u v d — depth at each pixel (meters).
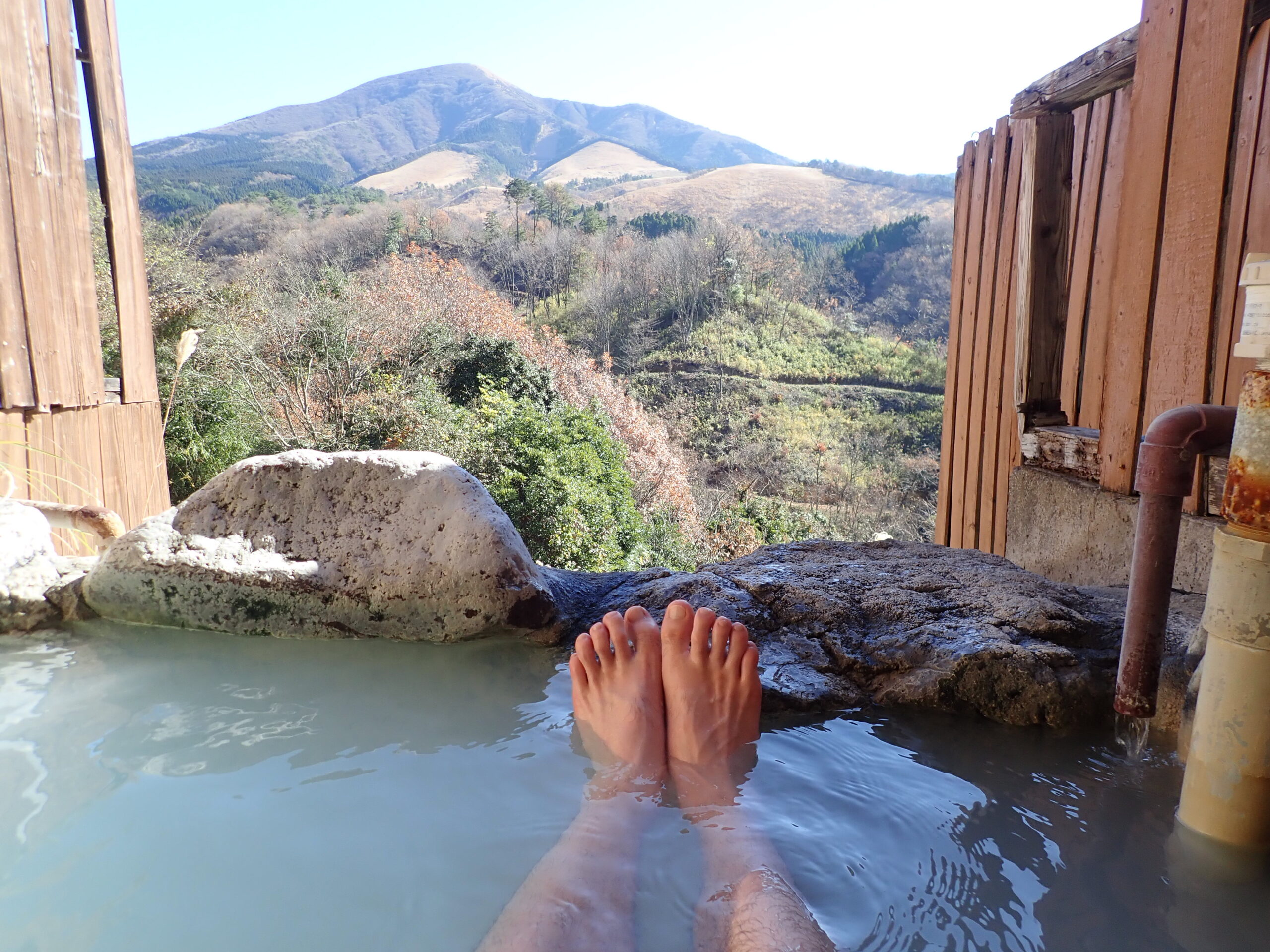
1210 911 0.98
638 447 24.08
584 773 1.34
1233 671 1.09
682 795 1.28
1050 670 1.59
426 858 1.08
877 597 1.90
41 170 3.85
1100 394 3.35
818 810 1.24
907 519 28.30
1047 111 2.95
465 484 2.05
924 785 1.33
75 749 1.39
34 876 1.02
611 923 0.93
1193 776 1.17
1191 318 2.15
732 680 1.52
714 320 44.72
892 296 48.56
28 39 3.79
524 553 1.99
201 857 1.07
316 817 1.18
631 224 60.94
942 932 0.93
